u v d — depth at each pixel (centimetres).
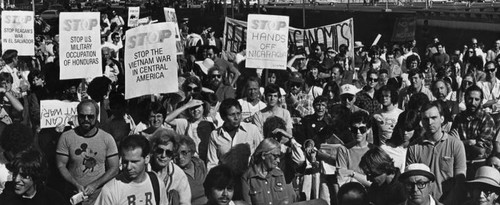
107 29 3122
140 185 721
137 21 3080
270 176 833
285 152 959
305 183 958
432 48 2323
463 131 995
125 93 1046
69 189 914
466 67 2034
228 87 1382
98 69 1201
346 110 1073
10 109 1234
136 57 1040
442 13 4434
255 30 1322
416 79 1382
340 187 814
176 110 1030
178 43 1862
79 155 890
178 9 6888
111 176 888
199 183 857
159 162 776
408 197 712
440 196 865
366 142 907
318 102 1112
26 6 8000
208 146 969
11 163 725
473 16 4025
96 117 895
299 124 1150
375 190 788
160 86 1039
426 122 862
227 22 2078
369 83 1365
